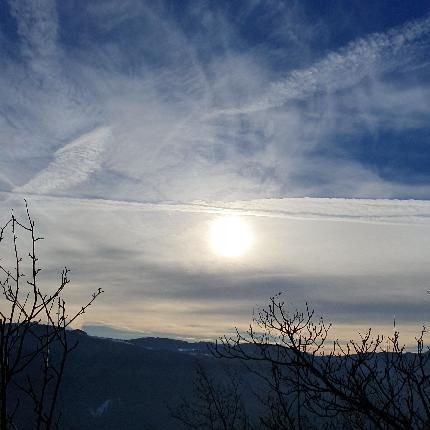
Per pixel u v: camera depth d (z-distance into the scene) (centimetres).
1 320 324
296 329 491
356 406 426
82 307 349
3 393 302
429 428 386
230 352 482
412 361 436
